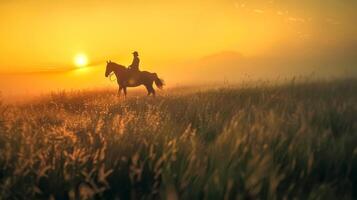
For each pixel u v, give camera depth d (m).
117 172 3.55
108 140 4.43
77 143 4.45
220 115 6.28
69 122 6.22
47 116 8.24
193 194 2.82
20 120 6.41
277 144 4.02
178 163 3.46
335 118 5.49
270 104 7.39
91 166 3.73
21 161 3.63
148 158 3.74
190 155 3.43
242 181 2.92
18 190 3.25
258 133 4.11
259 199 2.70
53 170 3.54
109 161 3.69
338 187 3.15
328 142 3.99
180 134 4.84
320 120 5.29
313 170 3.47
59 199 3.36
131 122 5.30
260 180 2.81
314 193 2.76
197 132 5.36
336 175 3.38
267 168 3.01
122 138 4.41
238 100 8.23
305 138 4.08
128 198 3.29
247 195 2.77
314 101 7.22
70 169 3.65
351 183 3.25
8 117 6.32
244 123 4.92
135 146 4.18
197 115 6.52
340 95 7.93
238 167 3.17
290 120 5.03
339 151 3.67
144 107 9.02
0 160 3.89
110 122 5.75
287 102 7.09
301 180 3.22
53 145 4.32
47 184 3.48
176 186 3.01
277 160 3.63
